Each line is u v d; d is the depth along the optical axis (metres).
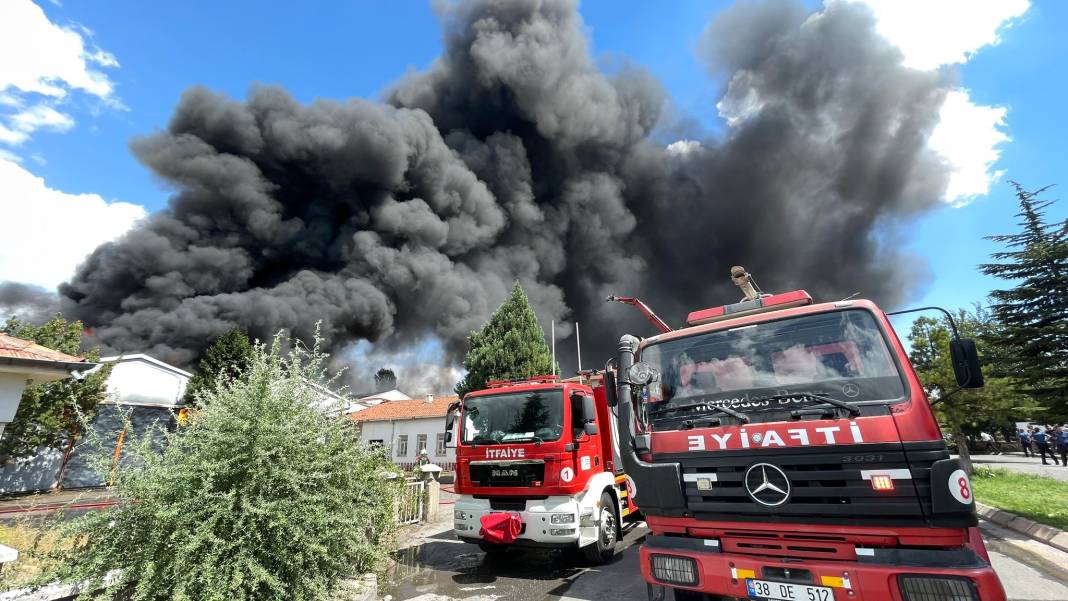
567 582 5.09
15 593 3.00
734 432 3.04
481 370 17.77
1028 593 4.07
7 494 14.88
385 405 30.16
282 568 3.60
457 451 6.12
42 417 12.66
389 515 5.54
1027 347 6.70
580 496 5.50
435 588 5.09
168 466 3.52
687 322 4.26
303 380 4.36
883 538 2.49
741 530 2.88
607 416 6.53
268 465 3.69
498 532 5.28
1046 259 6.55
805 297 3.79
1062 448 14.82
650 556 3.13
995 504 7.68
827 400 2.87
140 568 3.25
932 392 12.13
